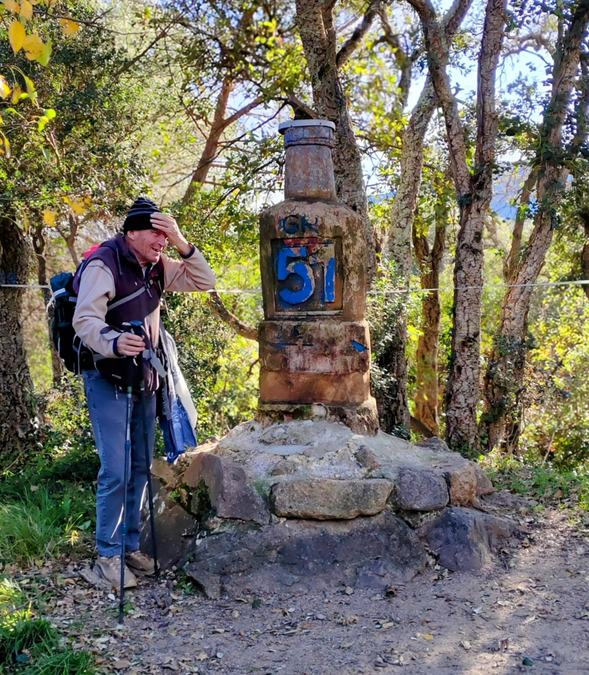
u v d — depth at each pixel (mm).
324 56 8375
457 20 9891
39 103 7582
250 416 12664
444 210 12305
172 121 12039
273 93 10109
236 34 10594
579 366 12203
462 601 3705
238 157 10547
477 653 3182
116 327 3820
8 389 7500
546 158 8688
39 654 3109
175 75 11102
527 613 3553
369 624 3494
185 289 4141
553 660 3105
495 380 9453
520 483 5555
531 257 9312
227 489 4109
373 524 4117
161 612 3678
